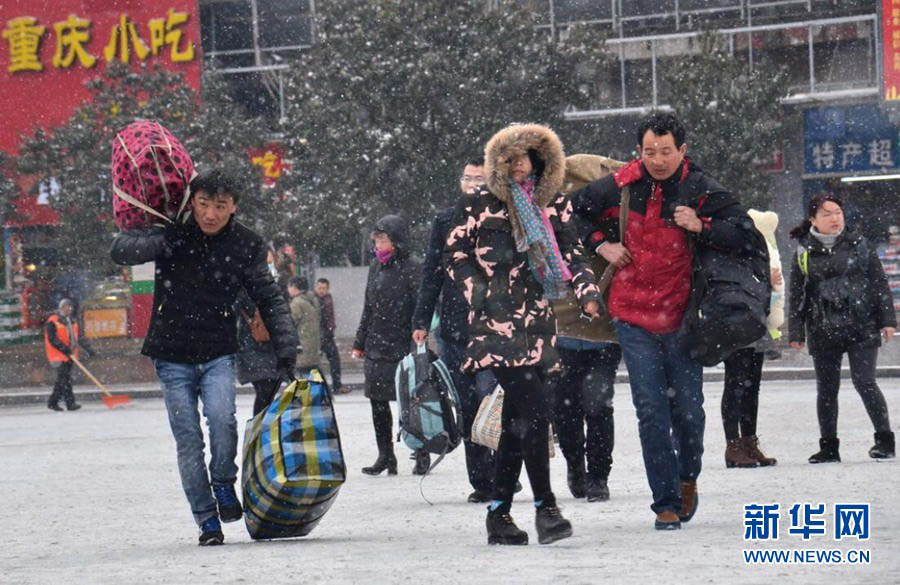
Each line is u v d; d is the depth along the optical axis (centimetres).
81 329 4831
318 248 4497
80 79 5516
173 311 886
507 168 763
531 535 845
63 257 5116
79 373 3912
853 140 4906
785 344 3594
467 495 1212
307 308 2633
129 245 873
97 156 4706
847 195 4975
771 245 1361
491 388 1107
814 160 4953
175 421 887
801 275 1334
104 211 4719
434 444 1197
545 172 773
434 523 980
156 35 5431
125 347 4678
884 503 938
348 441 1853
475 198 772
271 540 902
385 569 673
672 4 5206
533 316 764
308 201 4247
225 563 738
